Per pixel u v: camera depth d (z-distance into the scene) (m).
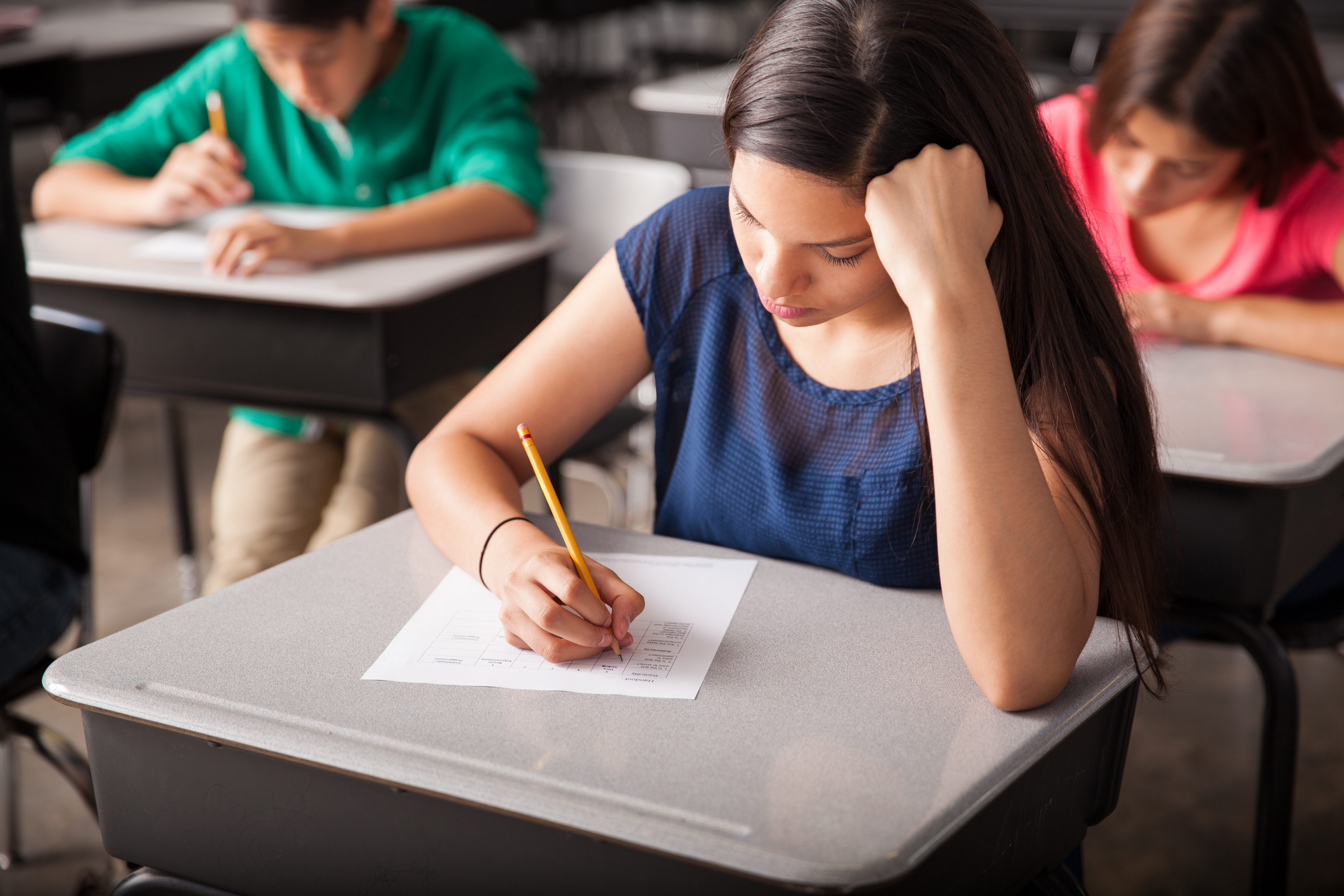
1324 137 1.57
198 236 2.01
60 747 1.35
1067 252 0.92
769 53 0.84
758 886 0.69
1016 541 0.83
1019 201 0.89
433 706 0.81
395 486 1.91
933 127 0.85
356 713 0.81
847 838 0.67
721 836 0.68
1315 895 1.61
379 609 0.96
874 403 1.01
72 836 1.75
